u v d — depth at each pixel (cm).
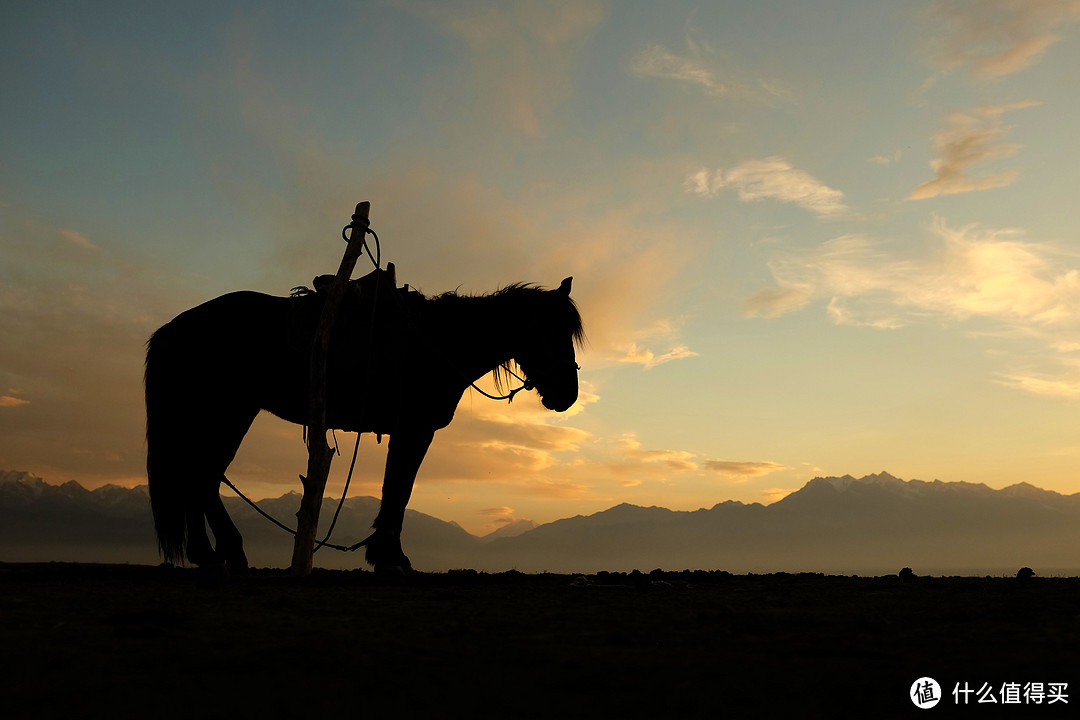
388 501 805
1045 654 339
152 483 734
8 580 666
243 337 775
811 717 239
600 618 447
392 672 293
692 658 327
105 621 402
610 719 236
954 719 240
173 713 234
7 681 274
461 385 843
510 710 244
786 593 642
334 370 784
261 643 349
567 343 859
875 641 373
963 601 564
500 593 601
